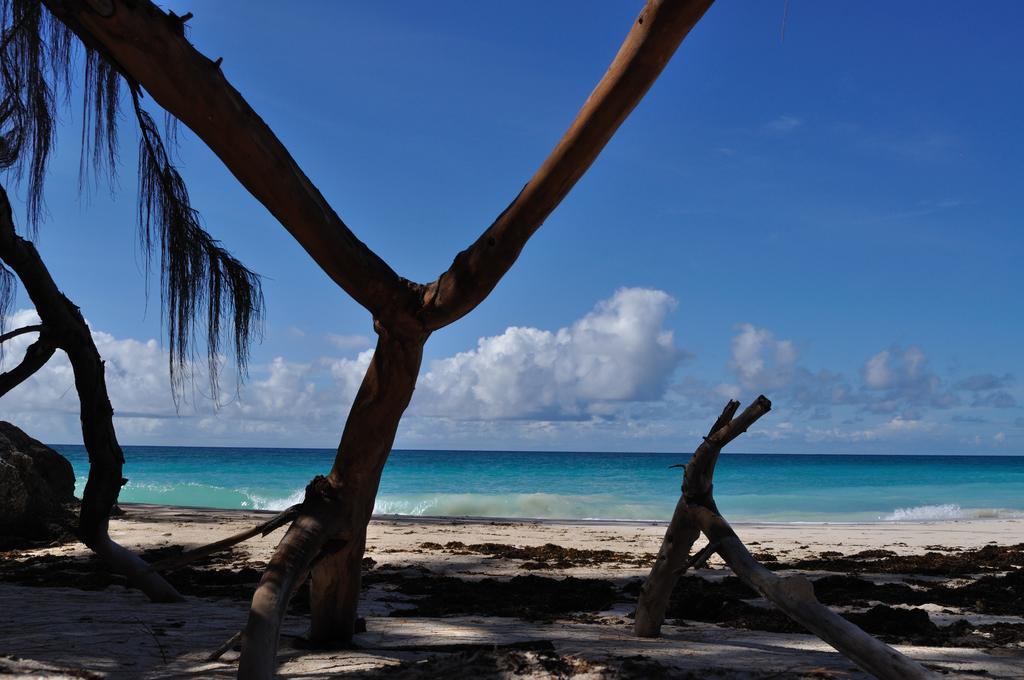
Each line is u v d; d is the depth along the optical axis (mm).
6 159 5285
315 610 4398
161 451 121500
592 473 65375
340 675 3652
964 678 3689
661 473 64312
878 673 3066
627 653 4211
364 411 3920
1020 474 68125
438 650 4387
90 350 6203
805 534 16453
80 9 3025
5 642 4551
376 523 17359
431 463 87250
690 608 6379
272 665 3223
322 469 63688
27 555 10719
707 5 2979
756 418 4277
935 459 152750
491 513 29844
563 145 3352
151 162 5207
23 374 5805
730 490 47000
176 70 3162
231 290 5383
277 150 3477
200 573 8773
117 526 13977
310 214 3582
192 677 3689
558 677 3363
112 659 4109
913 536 16062
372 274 3764
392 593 7480
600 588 7777
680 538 4672
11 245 5617
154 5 3162
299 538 3688
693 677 3471
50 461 13141
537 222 3586
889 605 6922
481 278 3693
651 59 3105
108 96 5012
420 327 3848
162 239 5262
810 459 134500
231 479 53000
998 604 6914
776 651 4453
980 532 17375
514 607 6480
